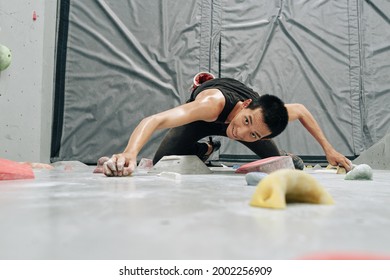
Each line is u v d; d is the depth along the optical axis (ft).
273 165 5.01
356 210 1.93
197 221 1.57
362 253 1.12
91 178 4.19
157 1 11.27
